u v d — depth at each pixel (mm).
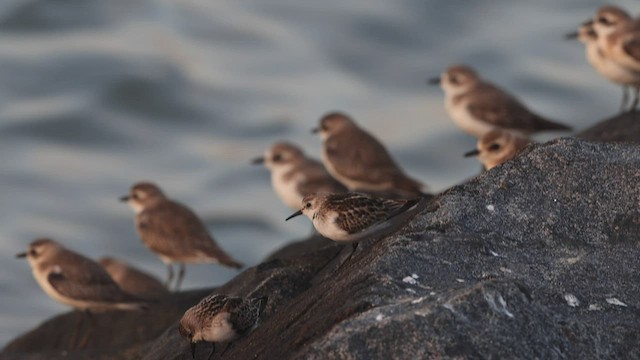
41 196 23141
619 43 16812
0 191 23203
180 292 14195
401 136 24000
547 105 24578
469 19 27672
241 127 25188
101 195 23219
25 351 13828
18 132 24906
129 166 24281
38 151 24594
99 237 21953
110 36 27578
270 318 8719
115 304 13953
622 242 8305
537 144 8992
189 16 28281
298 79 26188
